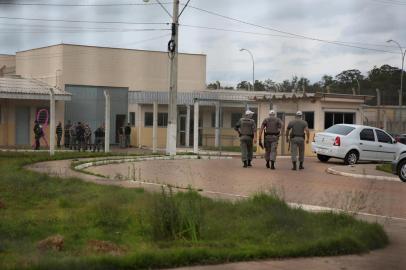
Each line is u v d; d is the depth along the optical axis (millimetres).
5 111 40656
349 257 8023
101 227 9008
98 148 36781
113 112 47938
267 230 8898
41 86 43406
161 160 24172
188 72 56750
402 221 10961
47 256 6961
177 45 27797
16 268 6262
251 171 18875
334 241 8195
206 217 9438
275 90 58094
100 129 36906
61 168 18578
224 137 46312
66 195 12078
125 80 52125
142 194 11781
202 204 10312
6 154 24406
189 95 44812
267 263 7457
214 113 47000
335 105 30734
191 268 7039
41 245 7633
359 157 24234
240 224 9211
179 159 25109
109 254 7180
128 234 8656
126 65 52156
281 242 8305
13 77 48875
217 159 25328
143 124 45969
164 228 8469
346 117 31250
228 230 8875
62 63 49094
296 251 7867
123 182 14781
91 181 14703
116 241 8227
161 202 8805
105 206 9938
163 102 45844
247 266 7250
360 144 24203
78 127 36312
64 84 48969
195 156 26734
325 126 30500
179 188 13602
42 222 9156
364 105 35969
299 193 13875
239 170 19172
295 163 19906
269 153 20000
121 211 9914
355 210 11133
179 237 8383
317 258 7875
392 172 18250
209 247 7762
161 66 53781
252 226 9086
